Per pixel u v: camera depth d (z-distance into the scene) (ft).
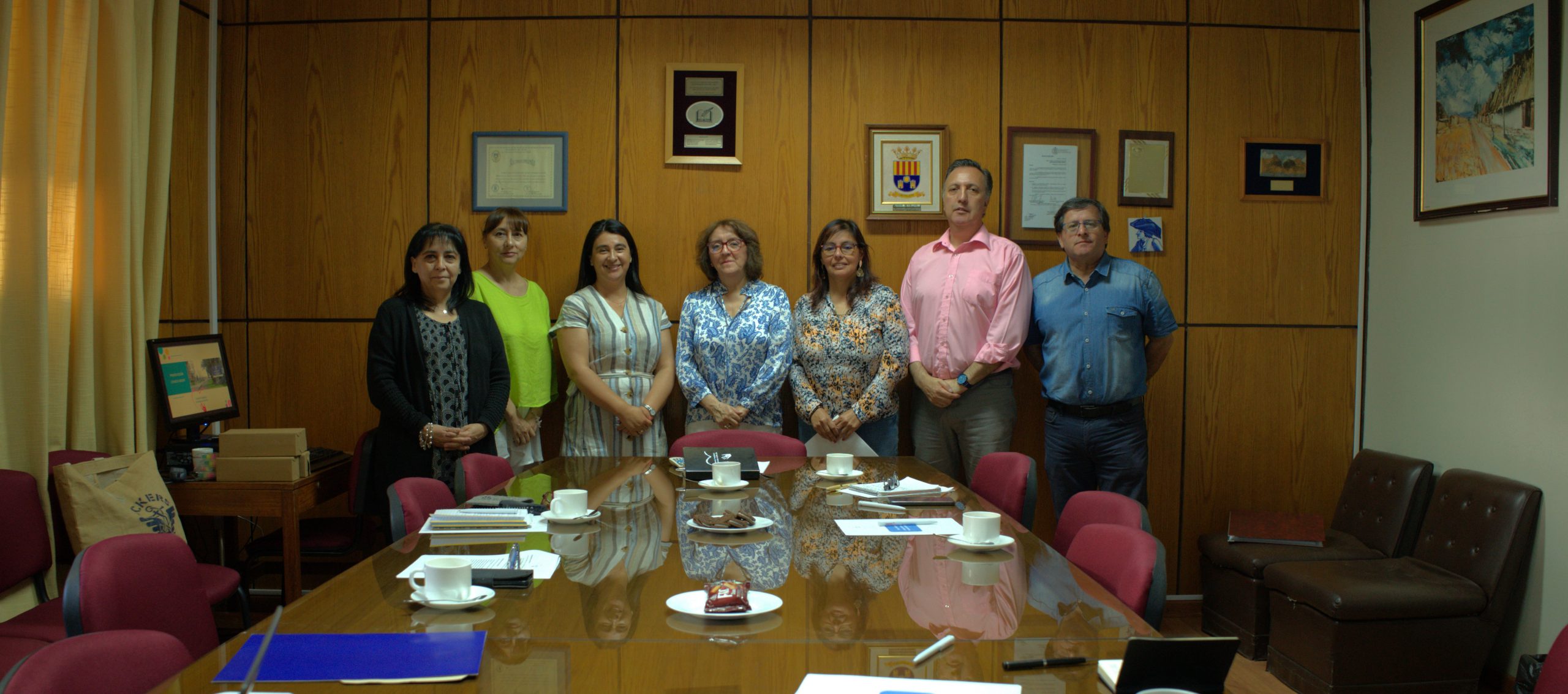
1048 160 14.23
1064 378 13.10
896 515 7.90
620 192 14.16
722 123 14.12
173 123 12.82
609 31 14.11
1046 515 14.55
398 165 14.17
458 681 4.27
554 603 5.41
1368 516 12.92
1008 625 5.06
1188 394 14.39
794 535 7.13
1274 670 11.55
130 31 11.43
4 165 10.06
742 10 14.12
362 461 12.03
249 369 14.29
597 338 12.96
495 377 12.55
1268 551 12.30
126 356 11.48
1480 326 12.12
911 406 14.12
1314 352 14.49
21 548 8.91
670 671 4.40
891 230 14.24
